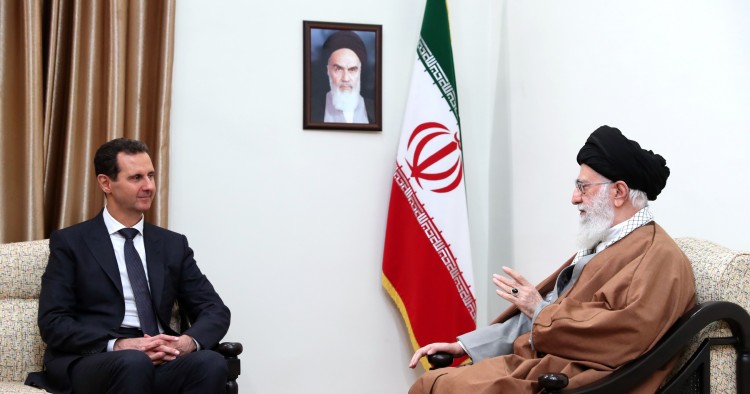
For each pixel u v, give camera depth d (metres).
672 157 2.58
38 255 2.77
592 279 2.26
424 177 3.55
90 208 3.20
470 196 3.84
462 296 3.54
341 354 3.62
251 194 3.54
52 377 2.54
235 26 3.55
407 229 3.57
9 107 3.09
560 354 2.13
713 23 2.38
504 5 3.75
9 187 3.07
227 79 3.54
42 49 3.19
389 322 3.68
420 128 3.58
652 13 2.65
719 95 2.35
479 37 3.86
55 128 3.23
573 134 3.12
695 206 2.47
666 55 2.58
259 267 3.54
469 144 3.85
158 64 3.35
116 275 2.73
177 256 2.88
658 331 2.03
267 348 3.54
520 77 3.58
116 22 3.23
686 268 2.14
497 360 2.26
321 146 3.63
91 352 2.55
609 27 2.89
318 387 3.59
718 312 2.03
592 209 2.34
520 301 2.47
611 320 2.03
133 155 2.78
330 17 3.67
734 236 2.30
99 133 3.25
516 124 3.60
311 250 3.61
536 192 3.40
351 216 3.66
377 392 3.66
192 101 3.49
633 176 2.30
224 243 3.51
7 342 2.61
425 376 2.29
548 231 3.29
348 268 3.65
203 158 3.50
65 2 3.26
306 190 3.61
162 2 3.35
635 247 2.24
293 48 3.61
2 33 3.10
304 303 3.59
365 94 3.68
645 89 2.70
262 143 3.56
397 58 3.74
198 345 2.69
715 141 2.37
